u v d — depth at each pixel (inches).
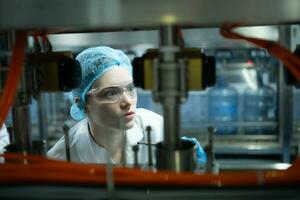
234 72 93.7
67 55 25.9
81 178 23.5
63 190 23.0
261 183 22.5
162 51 20.7
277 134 89.4
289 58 22.2
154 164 25.2
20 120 25.3
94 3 17.7
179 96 21.0
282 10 20.4
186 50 22.7
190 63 22.2
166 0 17.4
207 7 18.8
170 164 23.0
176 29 22.5
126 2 17.7
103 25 25.6
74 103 51.3
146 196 22.1
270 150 84.8
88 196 22.5
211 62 23.6
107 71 45.4
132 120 46.2
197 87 22.4
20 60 22.0
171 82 20.6
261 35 39.9
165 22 22.2
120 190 22.6
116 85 45.3
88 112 49.0
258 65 89.8
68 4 17.9
